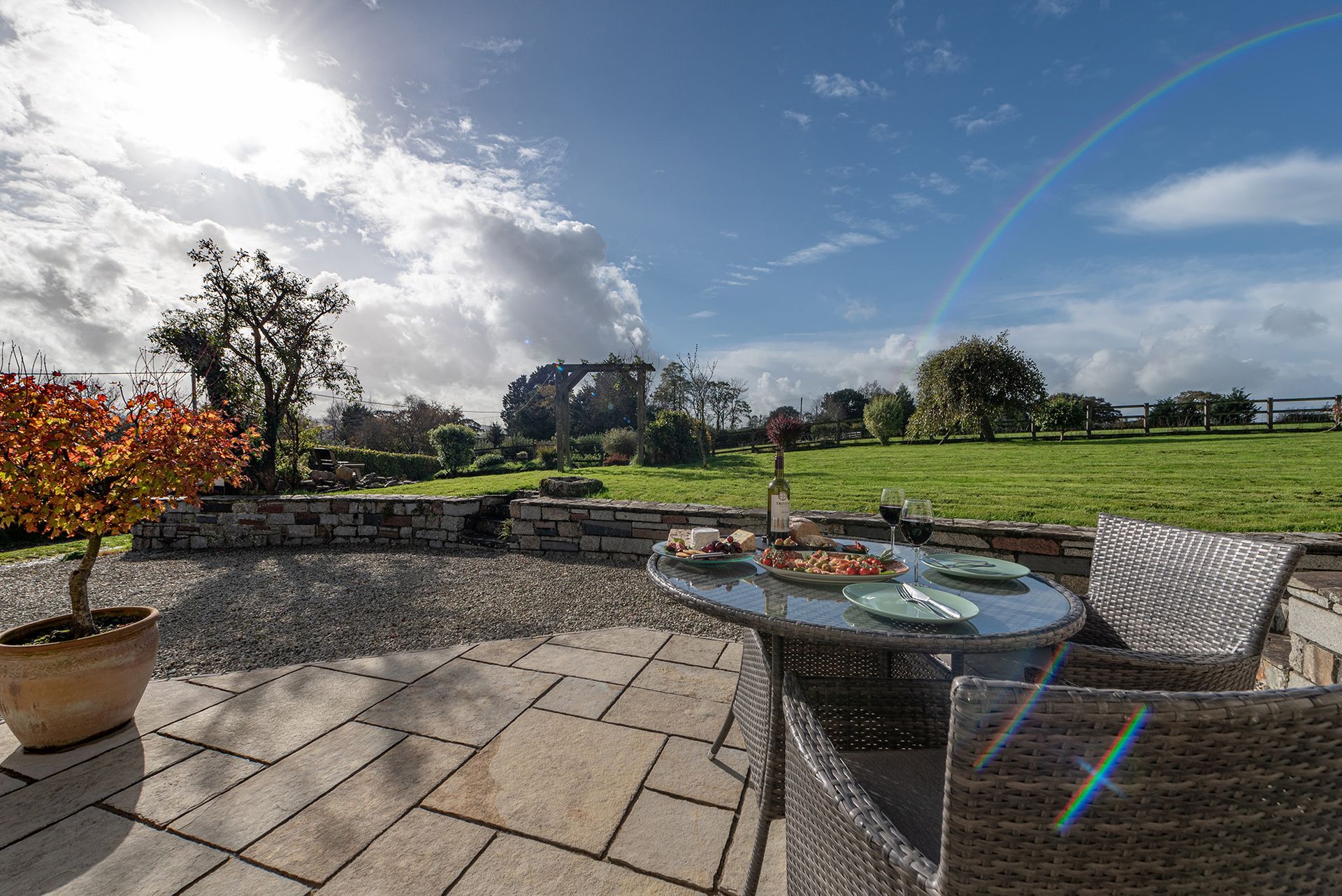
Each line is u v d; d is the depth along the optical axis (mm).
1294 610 2201
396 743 2145
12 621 3885
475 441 15570
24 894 1424
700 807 1789
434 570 4840
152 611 2471
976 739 593
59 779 1911
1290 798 608
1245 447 9852
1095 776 591
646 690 2594
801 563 1704
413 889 1451
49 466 2158
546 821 1713
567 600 3973
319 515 6086
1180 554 1723
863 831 816
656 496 6871
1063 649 1424
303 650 3090
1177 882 628
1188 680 1363
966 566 1813
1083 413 15375
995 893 640
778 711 1397
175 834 1647
